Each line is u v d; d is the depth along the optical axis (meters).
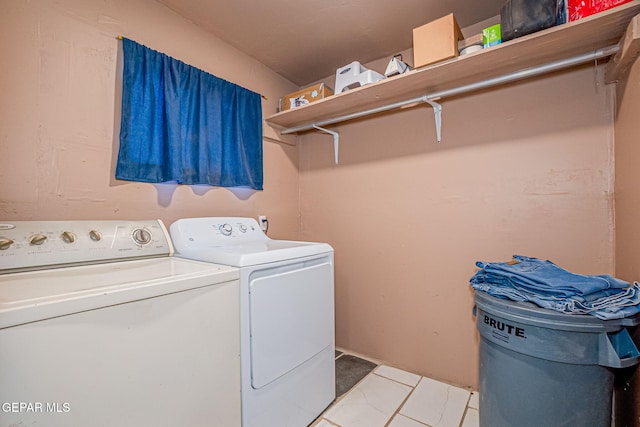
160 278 0.93
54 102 1.24
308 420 1.43
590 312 0.94
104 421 0.75
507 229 1.63
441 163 1.85
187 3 1.60
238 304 1.12
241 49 2.03
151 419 0.85
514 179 1.61
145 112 1.50
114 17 1.43
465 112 1.77
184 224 1.55
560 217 1.49
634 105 1.12
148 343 0.85
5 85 1.12
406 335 1.99
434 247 1.88
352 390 1.73
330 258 1.61
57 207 1.25
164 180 1.57
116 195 1.44
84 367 0.72
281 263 1.29
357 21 1.74
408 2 1.59
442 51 1.38
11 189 1.14
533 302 1.04
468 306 1.76
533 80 1.56
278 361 1.26
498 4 1.60
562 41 1.22
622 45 1.14
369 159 2.17
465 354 1.77
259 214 2.21
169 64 1.59
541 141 1.54
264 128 2.22
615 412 1.17
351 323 2.25
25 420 0.63
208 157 1.80
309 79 2.47
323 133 2.43
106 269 1.09
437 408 1.56
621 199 1.26
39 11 1.21
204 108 1.78
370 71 1.72
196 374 0.96
